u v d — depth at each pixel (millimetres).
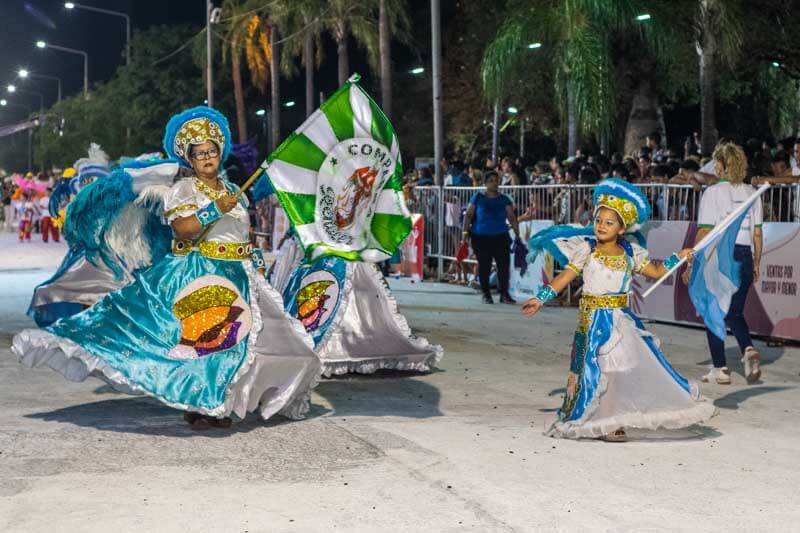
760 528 5090
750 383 9133
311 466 6121
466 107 39938
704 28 21203
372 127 7906
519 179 17812
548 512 5285
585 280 6992
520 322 13133
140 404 7879
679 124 33719
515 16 22656
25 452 6375
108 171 10312
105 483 5723
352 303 9320
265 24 47938
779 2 23719
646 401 6773
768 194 11781
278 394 7211
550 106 30828
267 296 7223
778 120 27625
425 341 9484
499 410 7832
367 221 8023
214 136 7094
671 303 12789
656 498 5555
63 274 8609
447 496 5543
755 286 11617
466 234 15359
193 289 6973
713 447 6723
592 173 15406
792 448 6723
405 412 7734
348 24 38031
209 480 5805
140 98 57594
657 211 13344
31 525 5008
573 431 6742
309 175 7746
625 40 25453
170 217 6965
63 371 6980
